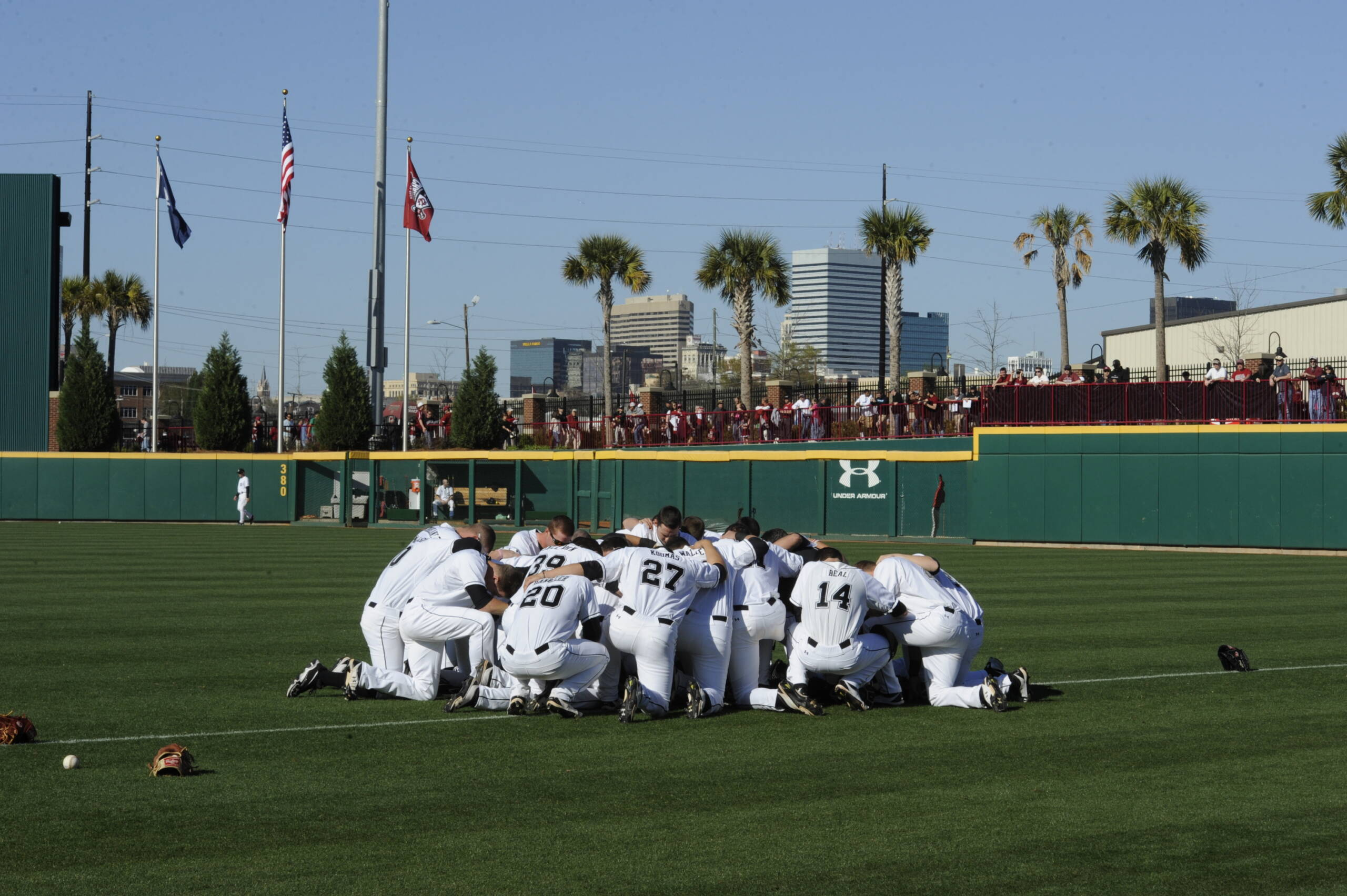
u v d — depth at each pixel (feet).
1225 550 100.89
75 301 226.58
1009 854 19.03
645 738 27.40
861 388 159.63
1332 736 27.71
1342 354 165.89
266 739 27.09
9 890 17.24
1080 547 105.70
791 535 32.42
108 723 28.66
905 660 33.27
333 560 80.48
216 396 152.35
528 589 29.66
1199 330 187.32
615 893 17.24
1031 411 112.57
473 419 147.43
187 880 17.72
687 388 299.58
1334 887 17.58
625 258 182.60
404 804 21.83
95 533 116.16
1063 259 184.85
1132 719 29.55
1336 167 122.31
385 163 138.31
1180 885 17.61
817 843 19.57
